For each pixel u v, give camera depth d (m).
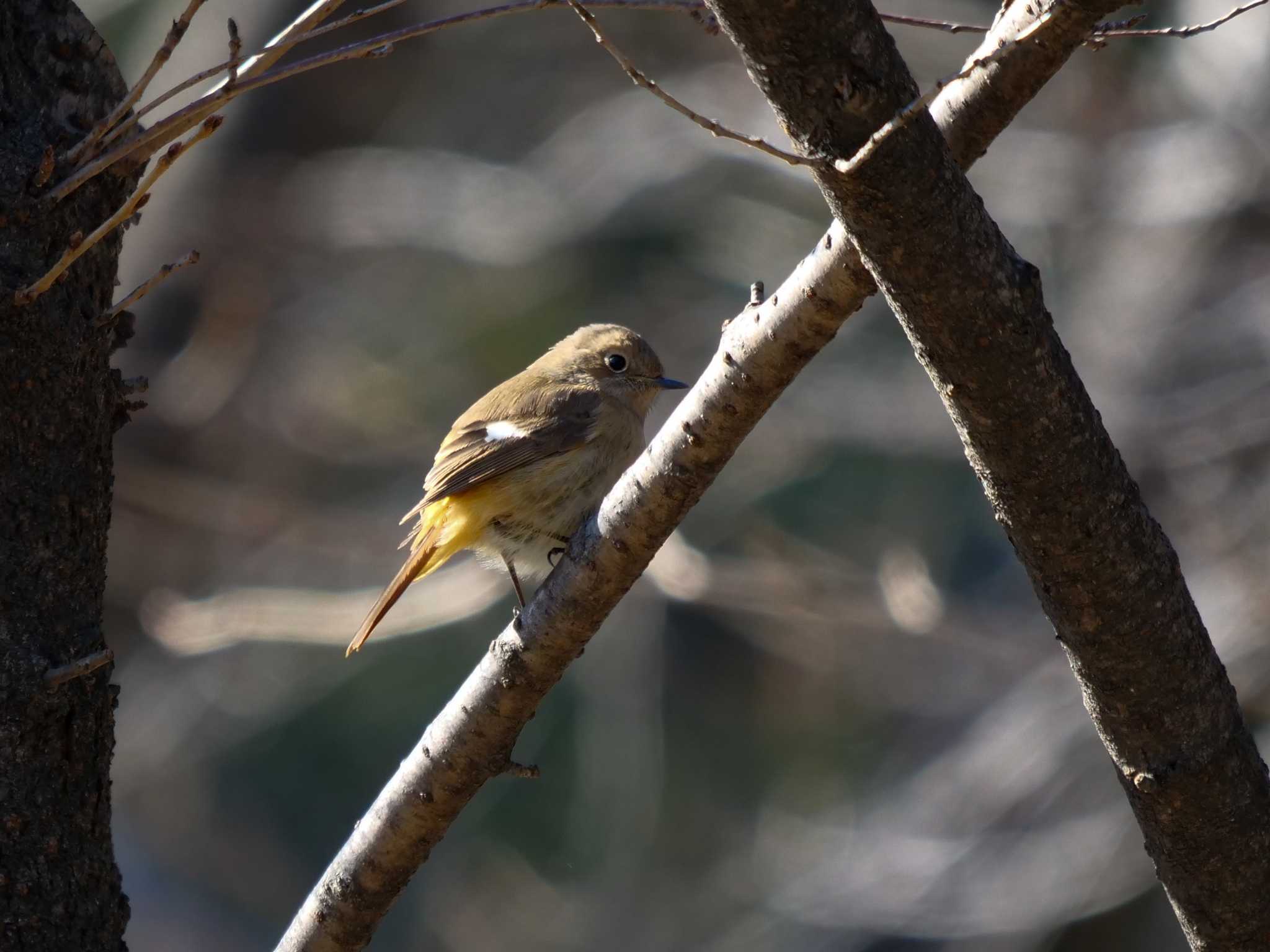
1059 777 14.80
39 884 4.05
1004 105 4.21
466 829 16.58
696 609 17.98
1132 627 3.96
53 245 4.12
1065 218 16.44
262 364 16.47
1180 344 15.43
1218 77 15.84
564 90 18.94
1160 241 16.08
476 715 4.81
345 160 17.41
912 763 16.61
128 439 14.66
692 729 17.58
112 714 4.32
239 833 16.33
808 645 16.84
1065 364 3.79
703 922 16.03
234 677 16.41
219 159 16.09
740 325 4.40
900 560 13.20
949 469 16.94
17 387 4.07
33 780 4.07
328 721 16.53
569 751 16.72
